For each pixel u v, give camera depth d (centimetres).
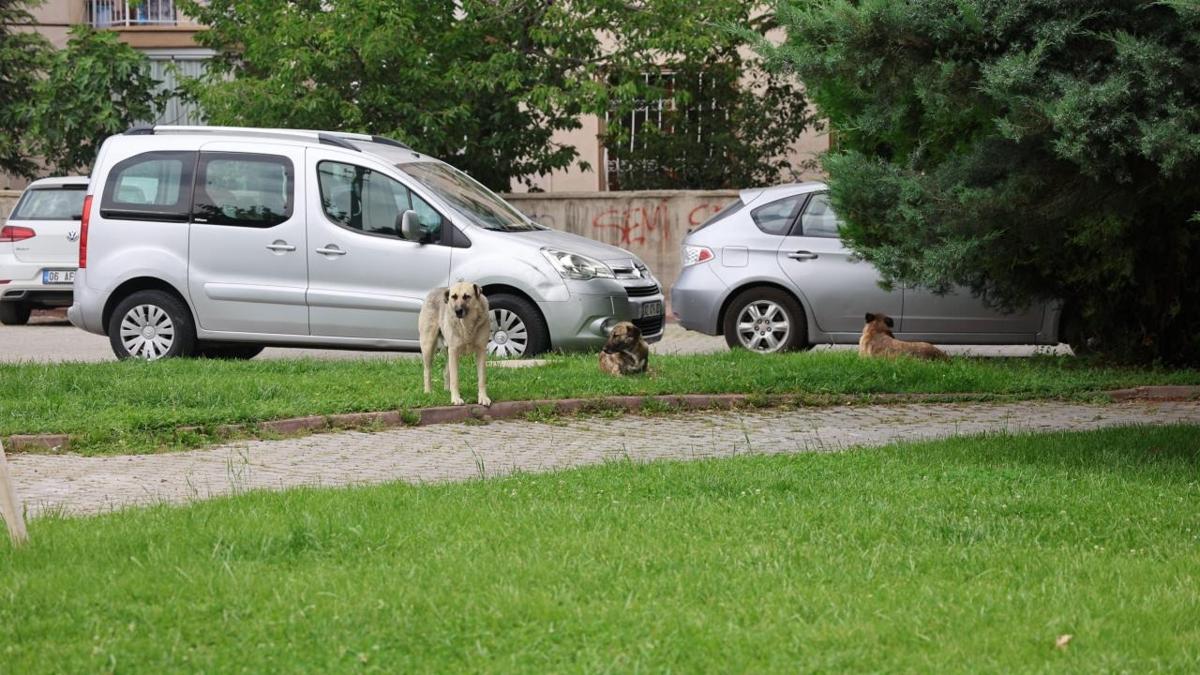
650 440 1125
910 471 898
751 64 2711
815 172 2794
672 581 601
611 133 2602
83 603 568
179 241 1593
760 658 509
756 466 915
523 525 712
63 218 2242
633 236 2570
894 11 957
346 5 2353
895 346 1502
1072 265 1434
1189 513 762
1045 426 1186
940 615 558
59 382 1293
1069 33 929
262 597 575
